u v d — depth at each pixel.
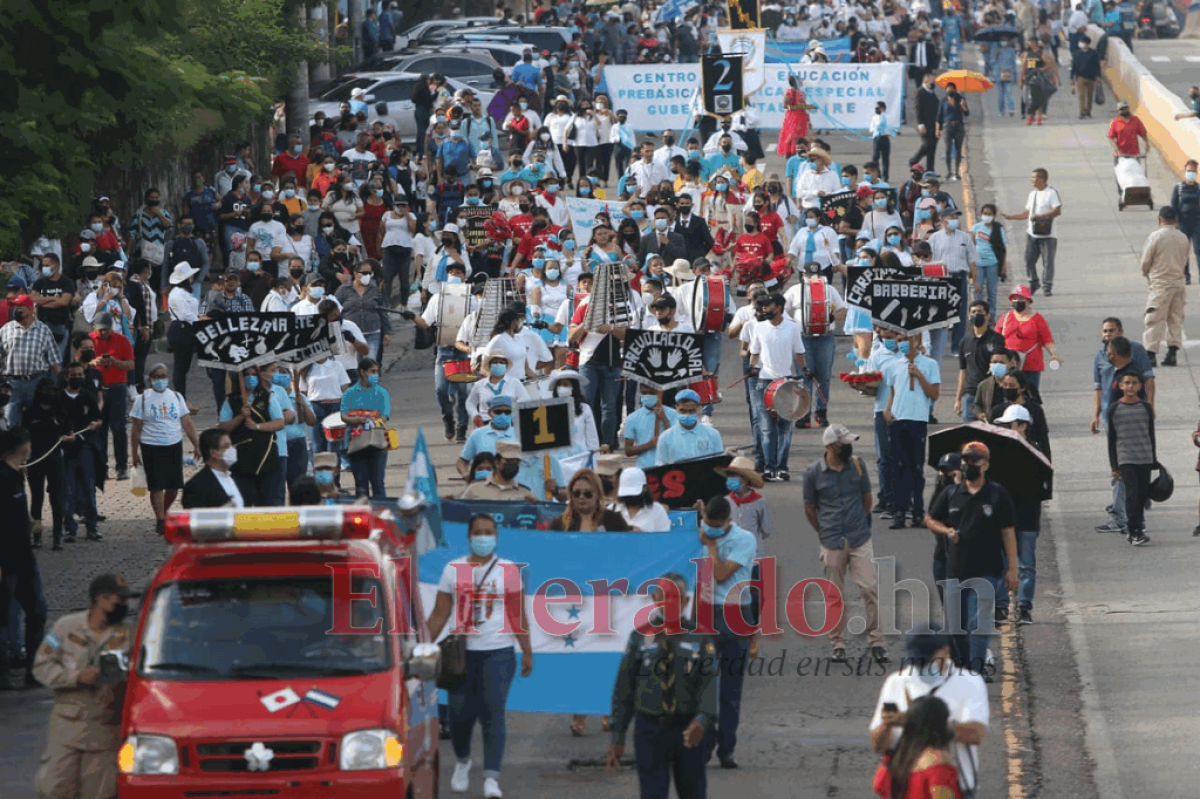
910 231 87.56
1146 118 131.25
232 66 92.62
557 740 36.41
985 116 141.25
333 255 76.75
